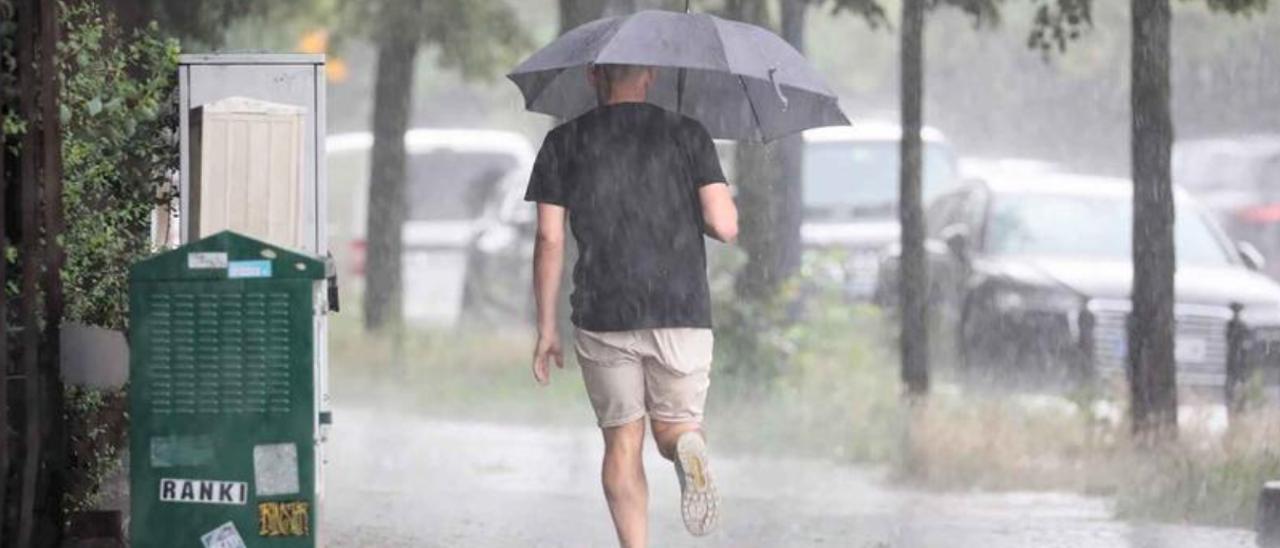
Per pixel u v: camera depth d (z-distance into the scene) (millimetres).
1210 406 37625
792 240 42219
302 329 17125
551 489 29906
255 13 44875
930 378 41844
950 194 50656
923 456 31109
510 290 66188
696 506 18984
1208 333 40438
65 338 18938
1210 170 74375
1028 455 31672
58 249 18812
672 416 19359
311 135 21344
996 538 25047
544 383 19438
